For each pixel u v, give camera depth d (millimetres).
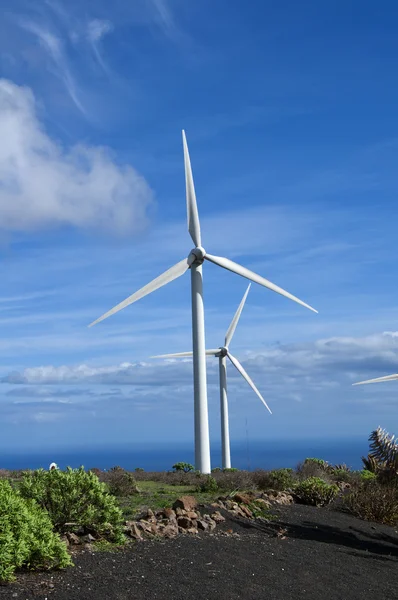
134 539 12203
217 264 39625
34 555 9484
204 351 39719
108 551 11148
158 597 9188
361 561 13766
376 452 19219
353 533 16922
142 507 16844
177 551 11695
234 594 9859
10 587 8789
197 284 40031
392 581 12438
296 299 39938
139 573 10102
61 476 11906
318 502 20859
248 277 39625
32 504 10422
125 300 37250
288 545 14039
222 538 13477
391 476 19719
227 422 51375
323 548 14375
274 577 11188
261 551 12898
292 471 31750
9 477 26641
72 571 9789
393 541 16766
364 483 22062
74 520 11766
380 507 19578
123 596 8984
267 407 47000
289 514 17891
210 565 11164
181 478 29109
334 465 36000
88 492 11961
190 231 40312
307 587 10953
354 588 11469
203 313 40094
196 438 38906
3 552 8875
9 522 9414
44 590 8828
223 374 51500
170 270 38781
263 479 25219
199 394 39250
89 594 8867
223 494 22375
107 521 11938
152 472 34438
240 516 16266
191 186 40469
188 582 10023
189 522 13992
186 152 40344
